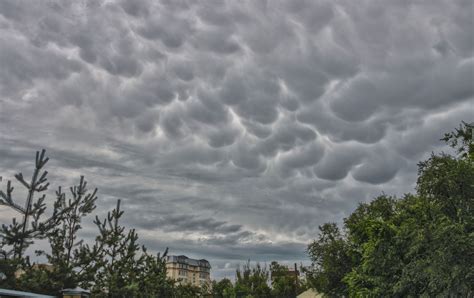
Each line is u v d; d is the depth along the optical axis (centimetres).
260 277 8488
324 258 4512
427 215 2466
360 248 3541
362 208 4166
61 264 2767
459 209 2314
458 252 2183
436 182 2464
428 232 2355
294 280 7962
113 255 3144
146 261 3534
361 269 3144
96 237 3098
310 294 5772
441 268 2214
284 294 7800
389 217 3447
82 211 2980
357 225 3353
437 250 2238
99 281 3006
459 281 2150
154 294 3353
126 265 3145
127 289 2981
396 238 2666
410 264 2502
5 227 2567
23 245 2641
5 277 2498
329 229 4706
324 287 4497
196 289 6259
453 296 2178
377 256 2795
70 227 2947
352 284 3117
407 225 2566
